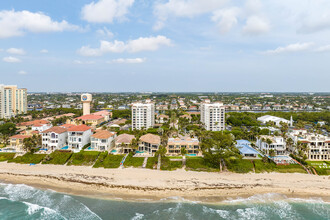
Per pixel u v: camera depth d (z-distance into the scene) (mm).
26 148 93125
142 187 69188
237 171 80062
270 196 66125
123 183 71500
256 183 72500
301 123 150125
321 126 161500
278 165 83188
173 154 95438
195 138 116000
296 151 93125
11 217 54875
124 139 100625
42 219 54250
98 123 172125
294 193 67812
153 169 81875
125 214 56156
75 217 54812
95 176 76375
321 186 71125
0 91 197125
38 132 112125
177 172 79562
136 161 87438
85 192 67938
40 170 81500
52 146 100188
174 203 61844
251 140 122125
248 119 181750
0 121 164625
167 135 113000
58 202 61969
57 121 162625
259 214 57312
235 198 65000
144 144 101000
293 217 56250
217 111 147625
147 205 60656
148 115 153750
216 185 70938
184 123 157125
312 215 57188
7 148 100938
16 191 68562
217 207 60375
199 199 64188
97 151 95875
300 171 80062
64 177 75938
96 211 57531
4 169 82500
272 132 132125
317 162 87188
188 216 55781
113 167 83500
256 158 89938
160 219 54250
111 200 63188
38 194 66750
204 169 81625
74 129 103000
